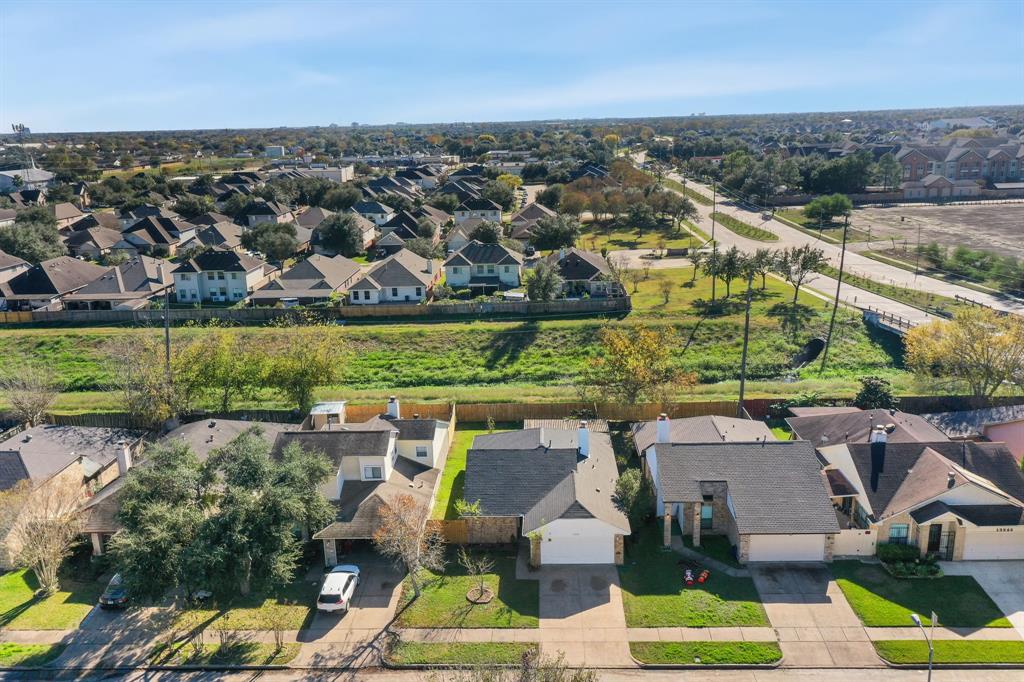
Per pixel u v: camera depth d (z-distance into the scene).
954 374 57.25
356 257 119.06
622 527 38.44
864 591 36.00
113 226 136.00
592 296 93.31
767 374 70.62
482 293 96.81
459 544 41.28
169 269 101.25
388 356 77.00
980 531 37.69
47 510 39.84
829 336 76.81
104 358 75.56
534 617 34.75
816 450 46.28
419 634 33.81
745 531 38.00
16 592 38.03
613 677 31.05
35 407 58.03
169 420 56.53
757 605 35.19
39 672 32.06
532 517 39.69
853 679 30.69
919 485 39.38
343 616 35.28
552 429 49.16
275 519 34.75
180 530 33.78
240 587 35.88
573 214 146.25
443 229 140.50
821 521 38.22
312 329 70.25
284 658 32.56
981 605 34.75
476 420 57.56
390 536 36.41
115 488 42.34
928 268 103.44
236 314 86.38
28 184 199.25
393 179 185.88
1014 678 30.50
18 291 92.00
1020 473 40.66
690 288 95.44
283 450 42.50
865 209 154.75
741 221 143.88
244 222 139.12
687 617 34.47
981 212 147.00
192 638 34.03
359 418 56.78
